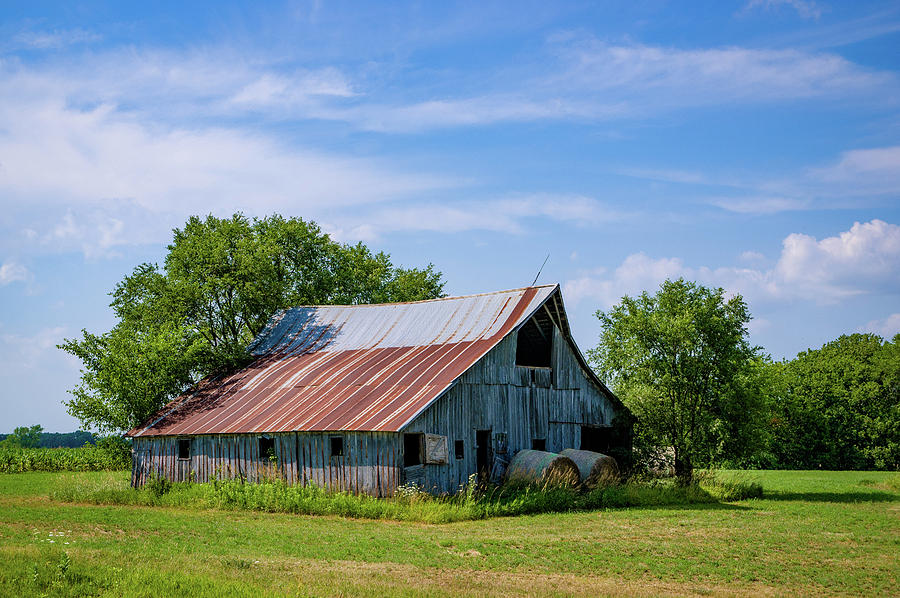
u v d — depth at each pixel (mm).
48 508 28109
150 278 47344
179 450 34281
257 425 30969
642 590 14797
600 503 27812
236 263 47750
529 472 29297
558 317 34406
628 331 34781
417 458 29000
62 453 53750
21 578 13578
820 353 76812
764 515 25469
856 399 60031
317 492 27672
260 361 40125
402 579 15203
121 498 30922
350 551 18203
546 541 19750
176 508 28281
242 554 17703
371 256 65562
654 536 20781
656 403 33844
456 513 24297
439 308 37312
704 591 14852
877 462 58938
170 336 41500
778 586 15414
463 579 15469
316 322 42094
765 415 33562
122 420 38812
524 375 32688
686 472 33375
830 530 22078
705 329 33375
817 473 52438
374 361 34469
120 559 15758
